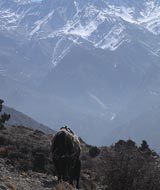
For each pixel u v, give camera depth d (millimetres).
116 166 45469
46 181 47469
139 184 45188
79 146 48469
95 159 77188
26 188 41594
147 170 45500
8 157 60469
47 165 60844
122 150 46531
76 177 49031
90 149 81938
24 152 67125
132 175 45219
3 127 90500
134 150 46906
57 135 46656
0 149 62375
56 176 53969
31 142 79000
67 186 45719
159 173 45656
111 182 45562
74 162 47656
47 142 85062
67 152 46156
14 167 52094
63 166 46031
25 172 50438
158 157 68938
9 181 41906
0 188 38062
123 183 45219
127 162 45469
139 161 45625
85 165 71812
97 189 53094
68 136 46688
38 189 42656
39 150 69625
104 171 46188
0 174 44312
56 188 43906
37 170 58375
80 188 52625
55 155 46156
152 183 45281
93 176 62656
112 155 46125
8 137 75938
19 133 89875
